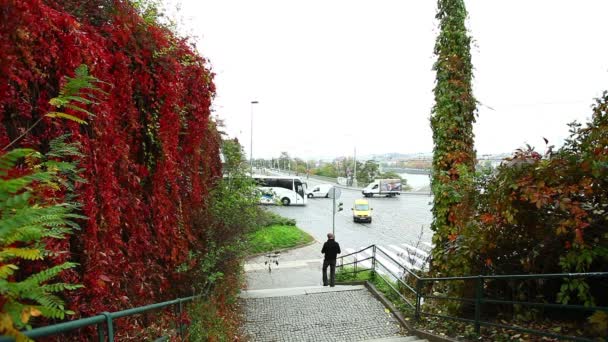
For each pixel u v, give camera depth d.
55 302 1.81
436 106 7.16
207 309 4.94
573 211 3.59
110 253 3.38
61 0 3.32
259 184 10.44
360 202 28.02
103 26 3.73
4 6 2.31
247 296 8.58
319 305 7.86
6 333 1.51
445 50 6.96
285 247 17.81
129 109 3.92
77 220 3.09
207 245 6.11
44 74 2.70
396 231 24.06
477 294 4.58
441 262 6.51
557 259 4.24
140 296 4.09
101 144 3.31
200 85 5.66
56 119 2.85
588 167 3.68
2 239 1.66
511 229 4.57
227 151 9.57
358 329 6.43
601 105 3.84
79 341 3.04
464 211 5.36
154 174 4.51
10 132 2.60
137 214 4.13
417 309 6.27
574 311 4.24
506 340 4.19
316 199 43.50
